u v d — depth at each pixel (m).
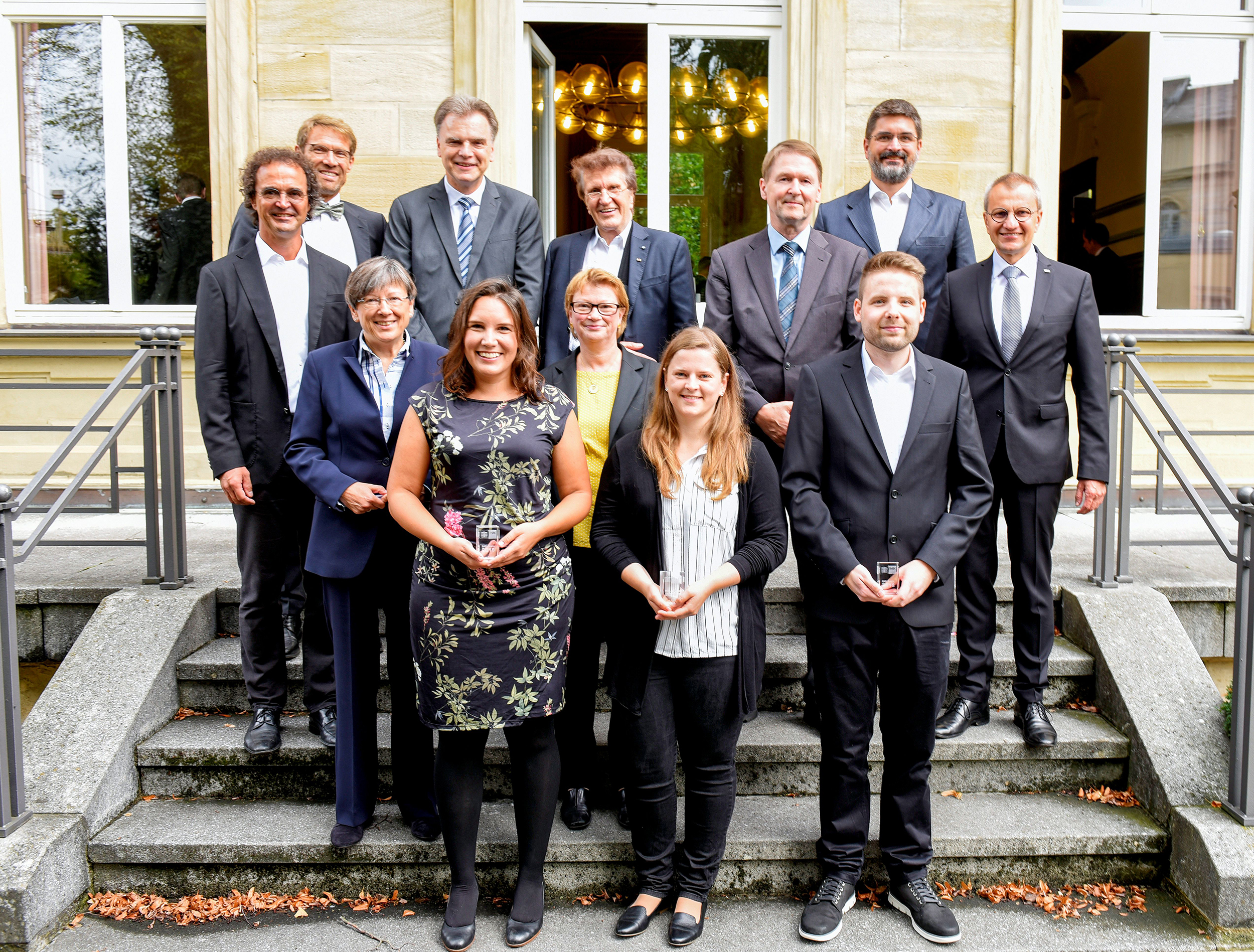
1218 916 2.46
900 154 3.25
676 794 2.68
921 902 2.46
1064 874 2.72
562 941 2.41
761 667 2.43
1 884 2.37
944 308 3.05
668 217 5.01
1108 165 5.25
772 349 3.06
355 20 4.66
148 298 5.03
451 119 3.15
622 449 2.48
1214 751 2.85
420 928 2.51
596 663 2.78
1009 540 3.01
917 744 2.44
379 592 2.60
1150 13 5.00
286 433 2.86
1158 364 4.44
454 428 2.30
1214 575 3.64
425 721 2.34
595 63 6.84
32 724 2.89
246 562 2.88
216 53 4.65
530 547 2.27
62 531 4.38
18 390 4.89
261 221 2.85
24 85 4.92
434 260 3.22
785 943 2.41
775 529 2.44
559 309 3.29
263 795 2.92
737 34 4.88
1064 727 3.06
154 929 2.52
